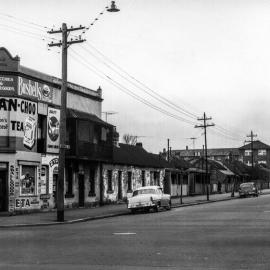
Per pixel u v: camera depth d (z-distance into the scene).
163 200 34.25
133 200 32.75
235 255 12.22
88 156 36.16
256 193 66.38
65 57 25.94
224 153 151.38
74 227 21.84
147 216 28.61
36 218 26.67
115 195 43.47
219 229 18.80
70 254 12.82
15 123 29.83
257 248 13.37
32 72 31.84
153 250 13.30
